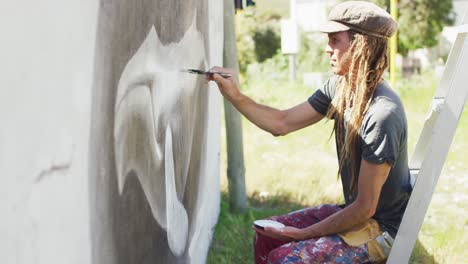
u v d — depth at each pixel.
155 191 2.65
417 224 2.50
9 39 1.24
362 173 2.60
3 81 1.22
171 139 3.00
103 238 1.89
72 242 1.62
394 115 2.58
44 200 1.43
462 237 5.24
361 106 2.64
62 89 1.52
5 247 1.25
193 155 3.85
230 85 3.06
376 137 2.56
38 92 1.38
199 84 4.07
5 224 1.25
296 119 3.11
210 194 5.07
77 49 1.61
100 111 1.82
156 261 2.73
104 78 1.84
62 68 1.51
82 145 1.67
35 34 1.36
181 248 3.42
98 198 1.82
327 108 3.08
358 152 2.68
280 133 3.12
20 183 1.31
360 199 2.61
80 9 1.63
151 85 2.49
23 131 1.32
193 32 3.71
